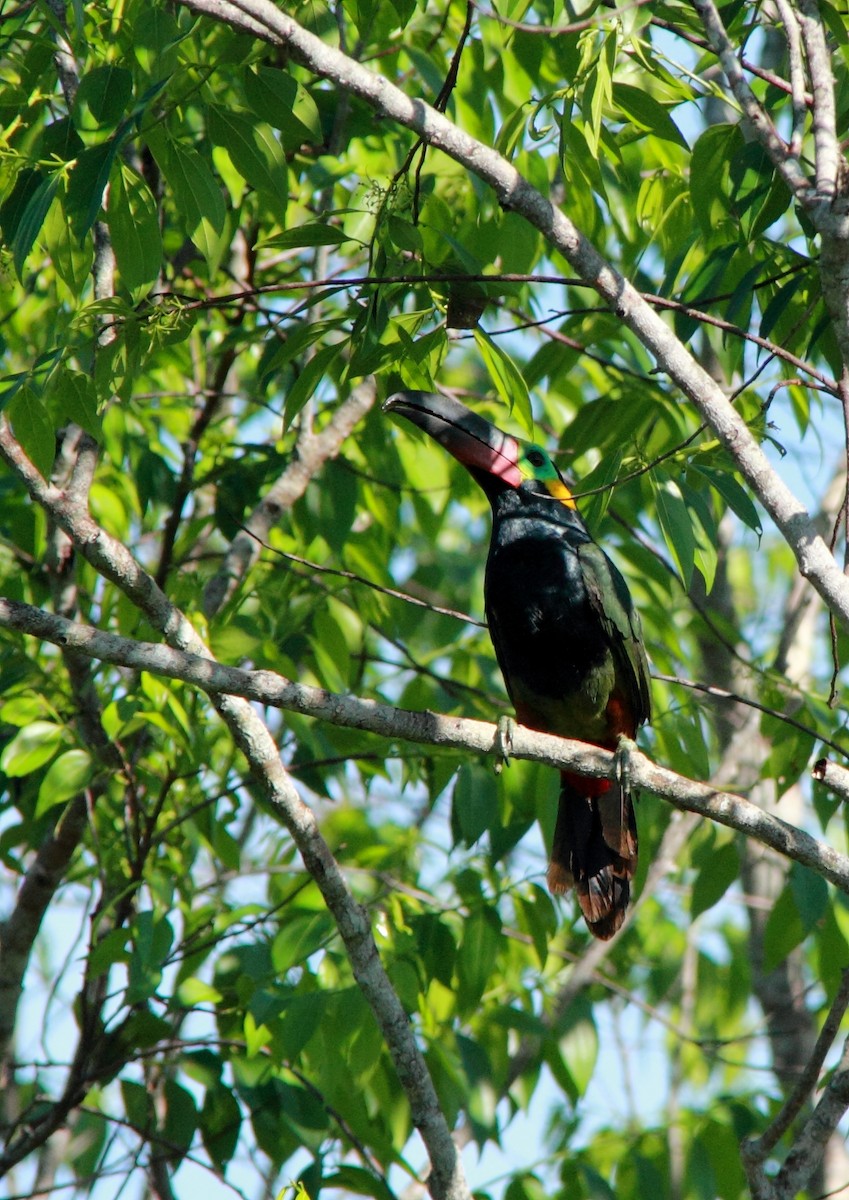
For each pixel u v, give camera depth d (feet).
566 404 46.50
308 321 37.14
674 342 25.45
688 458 29.45
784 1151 42.93
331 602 42.16
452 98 34.40
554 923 34.96
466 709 40.32
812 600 42.63
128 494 42.27
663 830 40.96
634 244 38.52
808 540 24.32
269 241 27.07
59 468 35.81
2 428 26.11
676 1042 47.67
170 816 37.50
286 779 27.12
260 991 31.07
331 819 52.13
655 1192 35.58
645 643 39.50
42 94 29.81
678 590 47.55
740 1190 37.29
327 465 39.27
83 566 39.78
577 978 39.96
